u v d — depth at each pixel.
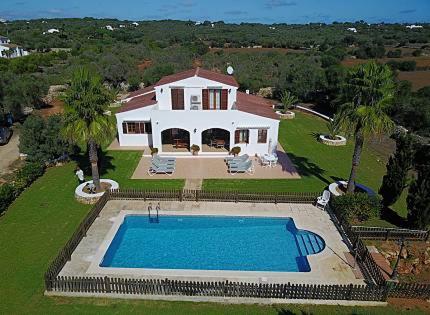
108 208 22.02
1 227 19.98
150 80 61.31
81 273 16.14
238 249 18.81
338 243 18.73
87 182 24.66
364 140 20.95
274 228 20.91
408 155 20.78
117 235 19.64
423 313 14.34
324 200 22.12
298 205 22.67
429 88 45.28
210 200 23.02
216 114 30.58
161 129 31.02
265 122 30.86
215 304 14.63
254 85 59.12
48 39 115.44
